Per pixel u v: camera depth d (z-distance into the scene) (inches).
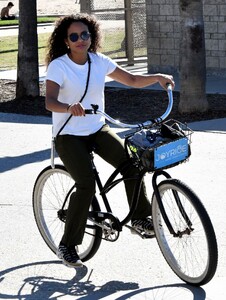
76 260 261.1
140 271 270.2
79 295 251.3
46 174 284.5
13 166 430.3
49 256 290.8
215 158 421.4
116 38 957.2
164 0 777.6
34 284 263.3
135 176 258.2
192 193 241.9
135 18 856.3
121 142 264.5
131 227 265.7
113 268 274.5
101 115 257.8
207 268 241.6
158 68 802.2
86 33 257.4
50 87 256.1
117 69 268.8
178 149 249.4
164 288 251.8
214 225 311.1
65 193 287.3
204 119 540.7
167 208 260.7
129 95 661.3
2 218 339.0
